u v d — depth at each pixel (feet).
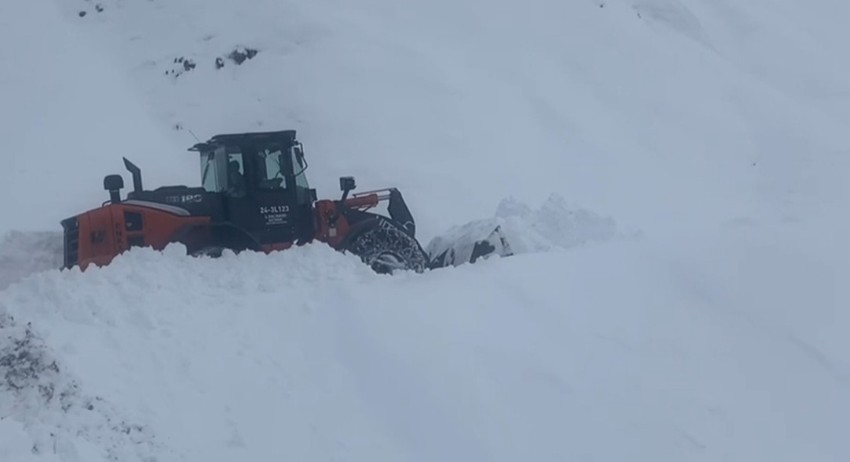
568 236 39.47
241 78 81.92
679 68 100.12
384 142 73.92
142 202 38.06
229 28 86.99
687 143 88.07
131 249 32.55
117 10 92.73
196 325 26.07
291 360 25.34
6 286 40.81
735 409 26.58
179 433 22.00
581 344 27.91
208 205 38.83
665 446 24.94
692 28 112.98
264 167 39.70
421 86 80.74
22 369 21.52
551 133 80.53
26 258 41.78
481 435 23.97
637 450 24.62
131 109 79.36
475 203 68.23
